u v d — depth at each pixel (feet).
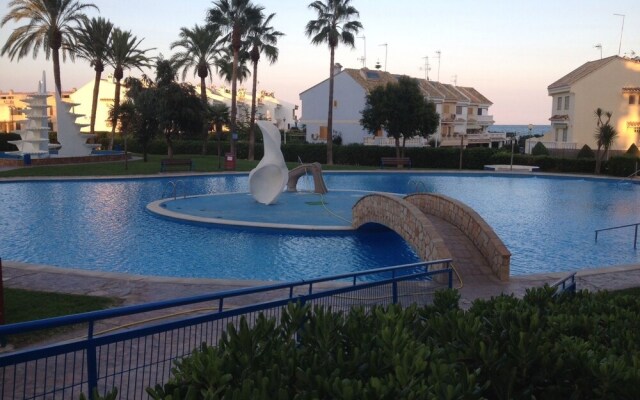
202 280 36.35
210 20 143.84
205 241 56.24
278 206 76.18
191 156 169.37
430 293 29.48
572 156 155.53
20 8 145.59
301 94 214.90
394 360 10.66
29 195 85.61
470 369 12.38
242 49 162.81
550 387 11.93
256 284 35.76
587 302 18.48
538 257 53.93
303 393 9.36
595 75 170.50
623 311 17.40
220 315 17.88
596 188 111.24
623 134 171.94
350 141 203.62
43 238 56.90
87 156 139.23
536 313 14.84
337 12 147.02
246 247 54.08
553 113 187.83
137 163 135.33
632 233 65.36
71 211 72.28
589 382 11.96
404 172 134.62
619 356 13.42
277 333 12.49
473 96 261.03
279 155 77.10
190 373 10.51
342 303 24.35
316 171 90.68
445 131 228.63
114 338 14.71
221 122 178.81
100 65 166.61
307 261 49.49
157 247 53.72
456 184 116.78
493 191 105.29
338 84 204.13
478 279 39.29
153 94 133.69
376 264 48.83
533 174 131.34
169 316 26.99
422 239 43.34
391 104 146.41
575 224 70.90
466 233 47.16
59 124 144.56
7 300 31.07
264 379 9.42
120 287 34.47
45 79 139.85
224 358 10.63
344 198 85.56
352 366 10.91
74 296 32.17
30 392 17.08
